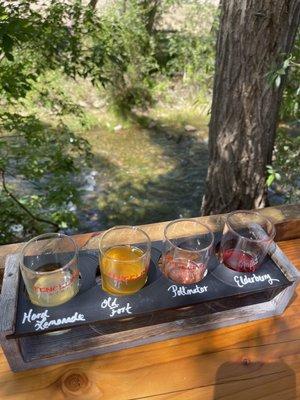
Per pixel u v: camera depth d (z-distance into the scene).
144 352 0.71
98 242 0.81
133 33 4.10
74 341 0.69
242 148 1.83
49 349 0.68
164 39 4.54
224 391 0.66
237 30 1.55
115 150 4.11
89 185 3.68
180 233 0.82
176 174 3.88
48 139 2.69
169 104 4.69
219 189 2.01
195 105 4.43
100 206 3.48
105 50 2.32
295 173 2.18
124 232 0.79
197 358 0.71
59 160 2.62
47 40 2.06
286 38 1.53
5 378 0.66
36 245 0.73
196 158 4.09
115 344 0.70
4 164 2.48
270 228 0.80
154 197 3.62
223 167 1.93
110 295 0.68
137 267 0.67
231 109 1.75
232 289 0.71
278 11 1.44
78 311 0.65
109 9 4.06
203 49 4.44
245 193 1.96
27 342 0.68
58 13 2.08
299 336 0.76
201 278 0.72
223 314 0.75
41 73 2.32
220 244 0.80
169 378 0.68
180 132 4.42
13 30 1.58
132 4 4.18
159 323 0.72
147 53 4.38
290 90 1.91
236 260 0.74
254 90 1.65
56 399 0.64
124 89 4.38
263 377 0.69
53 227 2.75
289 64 1.50
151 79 4.56
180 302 0.68
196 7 4.59
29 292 0.64
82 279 0.71
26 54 2.16
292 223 0.96
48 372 0.67
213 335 0.75
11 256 0.74
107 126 4.36
